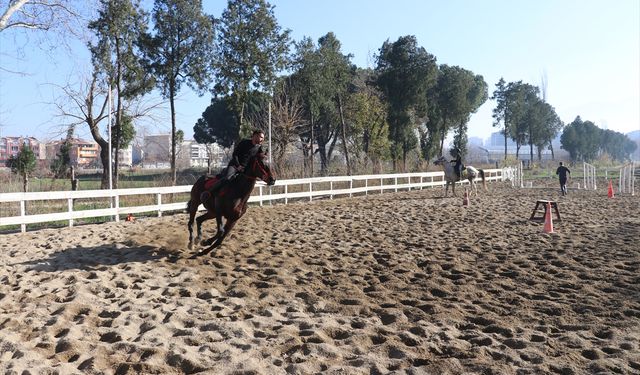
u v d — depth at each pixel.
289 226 14.20
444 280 7.98
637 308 6.50
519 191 28.31
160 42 31.12
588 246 10.62
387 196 26.08
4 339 5.35
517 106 75.38
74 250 10.55
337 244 11.23
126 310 6.52
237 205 9.30
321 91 47.31
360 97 50.78
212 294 7.28
